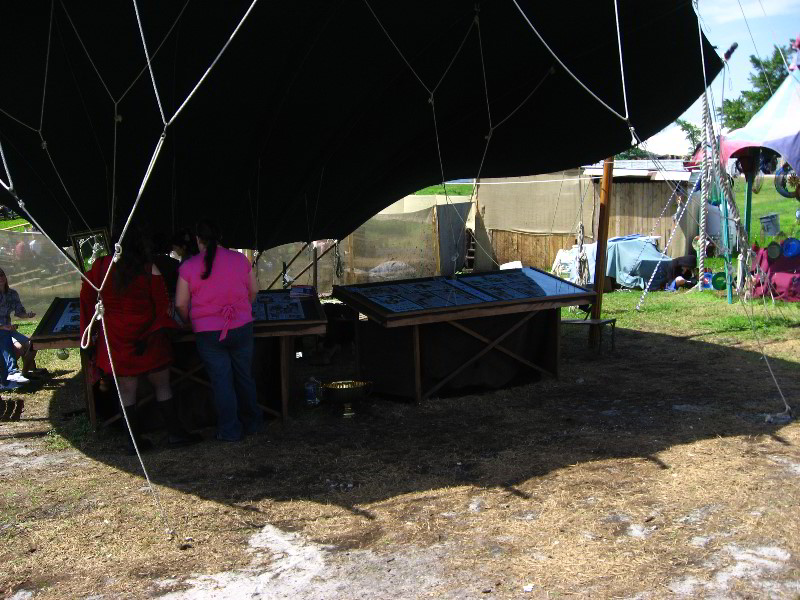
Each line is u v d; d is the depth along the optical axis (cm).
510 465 557
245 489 527
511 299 757
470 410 705
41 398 798
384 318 690
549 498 493
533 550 421
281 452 602
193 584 399
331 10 642
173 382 648
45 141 700
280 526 466
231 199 929
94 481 550
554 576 391
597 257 948
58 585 402
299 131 844
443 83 825
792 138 1105
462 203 1844
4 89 631
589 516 463
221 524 471
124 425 655
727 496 484
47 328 651
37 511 499
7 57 597
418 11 674
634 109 811
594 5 684
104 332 532
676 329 1084
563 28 727
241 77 707
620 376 820
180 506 500
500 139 939
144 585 399
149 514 488
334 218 1077
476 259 1983
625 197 1803
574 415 680
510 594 375
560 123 875
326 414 702
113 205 738
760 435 601
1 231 1310
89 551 439
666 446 584
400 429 655
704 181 1298
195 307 604
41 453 617
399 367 742
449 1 664
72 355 1016
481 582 389
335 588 389
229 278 603
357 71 763
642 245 1616
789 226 1839
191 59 655
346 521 470
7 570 419
